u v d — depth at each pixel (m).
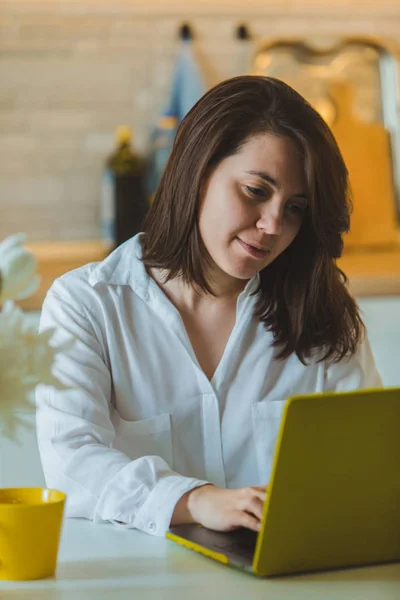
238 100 1.43
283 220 1.46
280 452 0.99
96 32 3.30
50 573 1.03
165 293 1.60
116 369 1.55
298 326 1.61
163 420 1.56
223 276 1.57
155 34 3.34
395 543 1.11
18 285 0.86
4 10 3.25
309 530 1.04
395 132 3.47
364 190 3.35
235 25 3.39
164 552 1.13
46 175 3.34
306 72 3.42
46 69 3.30
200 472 1.59
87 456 1.35
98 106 3.34
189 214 1.50
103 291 1.56
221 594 0.97
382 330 2.78
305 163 1.42
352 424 1.03
